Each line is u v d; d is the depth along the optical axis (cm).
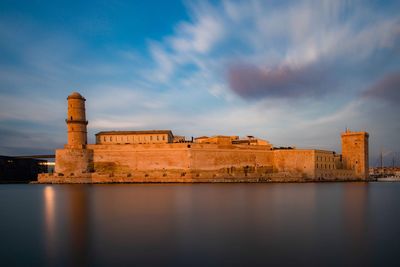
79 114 9125
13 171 11050
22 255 1891
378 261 1772
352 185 8544
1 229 2569
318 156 9469
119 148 8988
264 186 7356
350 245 2069
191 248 2003
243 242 2136
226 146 9156
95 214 3241
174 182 8506
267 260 1788
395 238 2242
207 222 2780
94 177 8544
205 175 8656
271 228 2545
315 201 4322
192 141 10356
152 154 8881
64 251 1962
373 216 3128
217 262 1758
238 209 3553
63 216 3158
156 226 2625
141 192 5653
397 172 17750
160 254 1894
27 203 4266
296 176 9319
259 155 9606
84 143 9231
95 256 1862
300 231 2450
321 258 1820
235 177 8825
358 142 10781
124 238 2241
